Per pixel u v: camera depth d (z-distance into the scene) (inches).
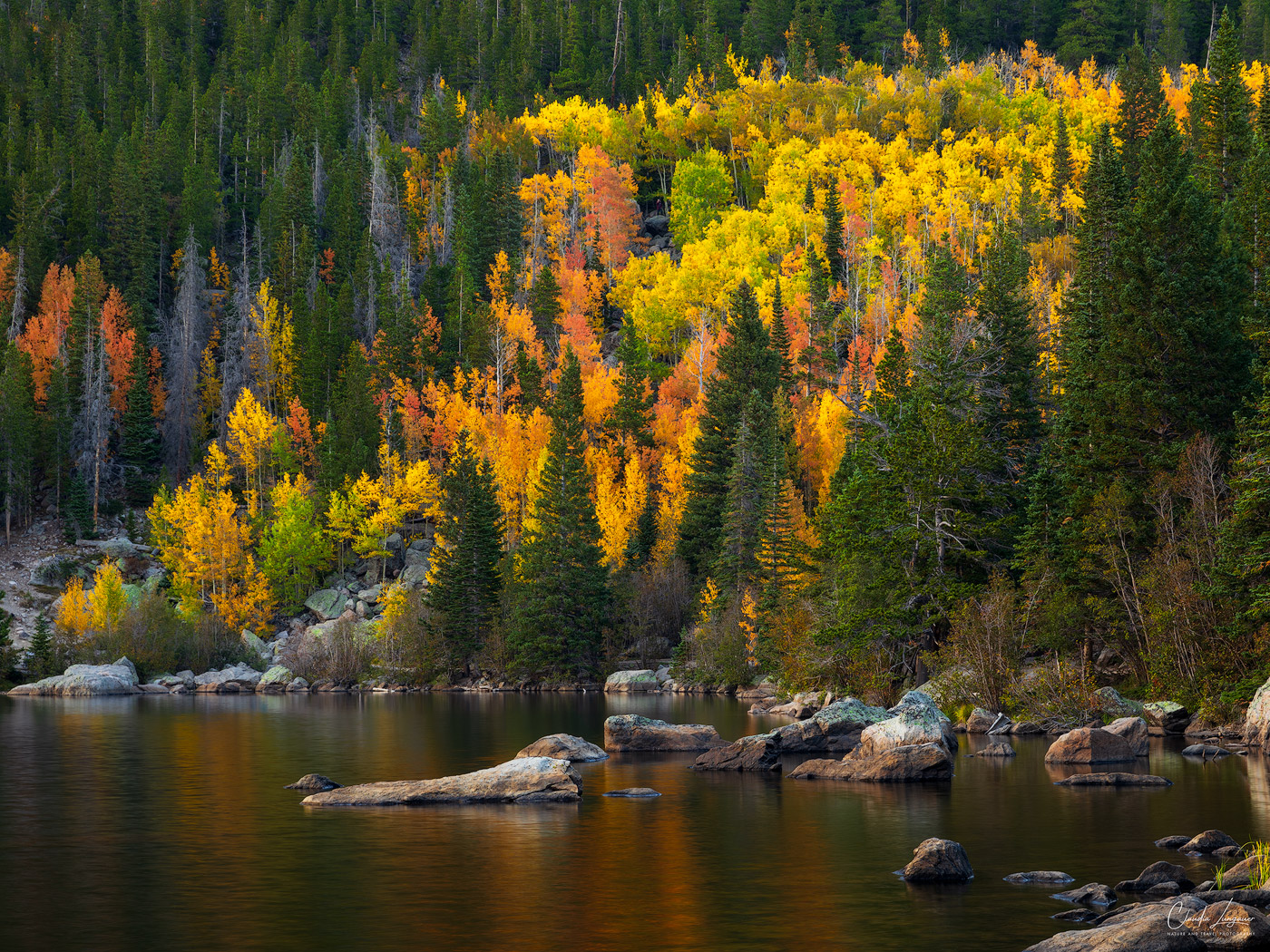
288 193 7062.0
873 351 5221.5
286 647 4323.3
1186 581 1919.3
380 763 1611.7
